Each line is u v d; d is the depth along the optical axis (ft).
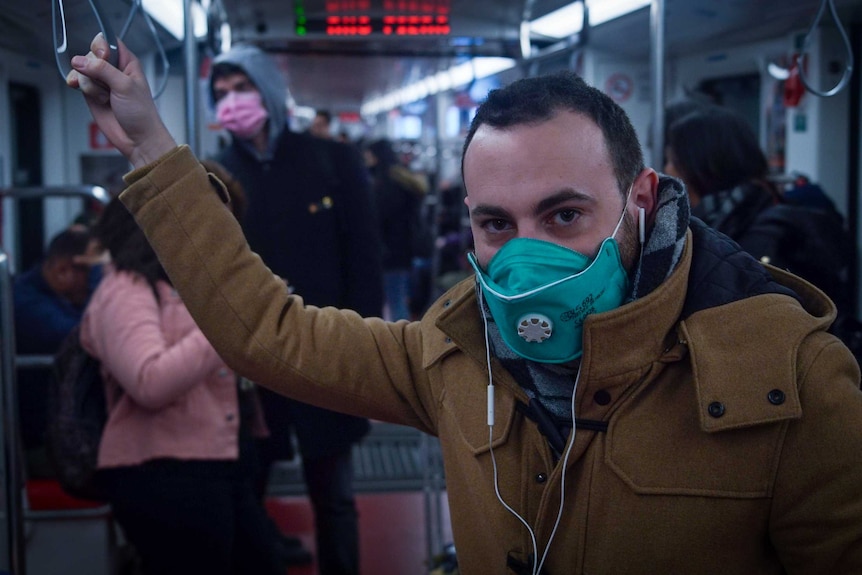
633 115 19.84
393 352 5.07
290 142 10.75
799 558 3.92
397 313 25.96
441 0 14.92
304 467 10.77
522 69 16.34
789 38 16.63
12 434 8.48
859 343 8.40
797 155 16.84
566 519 4.20
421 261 30.60
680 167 8.57
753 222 8.39
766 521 3.94
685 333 4.04
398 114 57.06
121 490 8.37
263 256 10.40
